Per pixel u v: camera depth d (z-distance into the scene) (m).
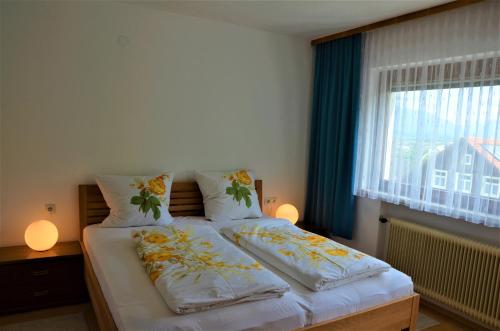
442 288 2.87
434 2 2.66
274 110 3.82
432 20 2.86
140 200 2.92
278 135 3.88
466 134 2.66
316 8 2.89
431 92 2.89
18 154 2.77
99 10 2.91
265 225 2.94
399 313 2.12
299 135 4.02
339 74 3.62
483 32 2.55
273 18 3.21
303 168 4.10
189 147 3.41
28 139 2.79
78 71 2.89
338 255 2.25
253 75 3.64
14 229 2.82
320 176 3.87
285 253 2.25
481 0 2.46
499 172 2.48
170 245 2.26
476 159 2.60
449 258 2.81
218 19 3.34
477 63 2.59
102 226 2.85
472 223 2.76
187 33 3.26
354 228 3.66
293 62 3.86
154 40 3.14
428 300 3.06
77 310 2.67
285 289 1.86
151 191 2.99
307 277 1.97
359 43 3.41
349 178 3.56
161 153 3.29
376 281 2.14
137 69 3.10
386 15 3.00
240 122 3.64
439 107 2.83
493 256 2.52
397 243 3.23
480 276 2.60
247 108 3.65
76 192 2.99
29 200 2.85
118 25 2.99
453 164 2.74
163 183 3.10
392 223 3.26
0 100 2.67
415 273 3.07
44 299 2.66
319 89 3.89
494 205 2.52
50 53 2.79
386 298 2.09
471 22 2.62
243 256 2.16
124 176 3.01
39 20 2.73
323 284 1.95
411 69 3.03
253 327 1.66
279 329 1.73
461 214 2.71
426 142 2.94
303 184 4.13
